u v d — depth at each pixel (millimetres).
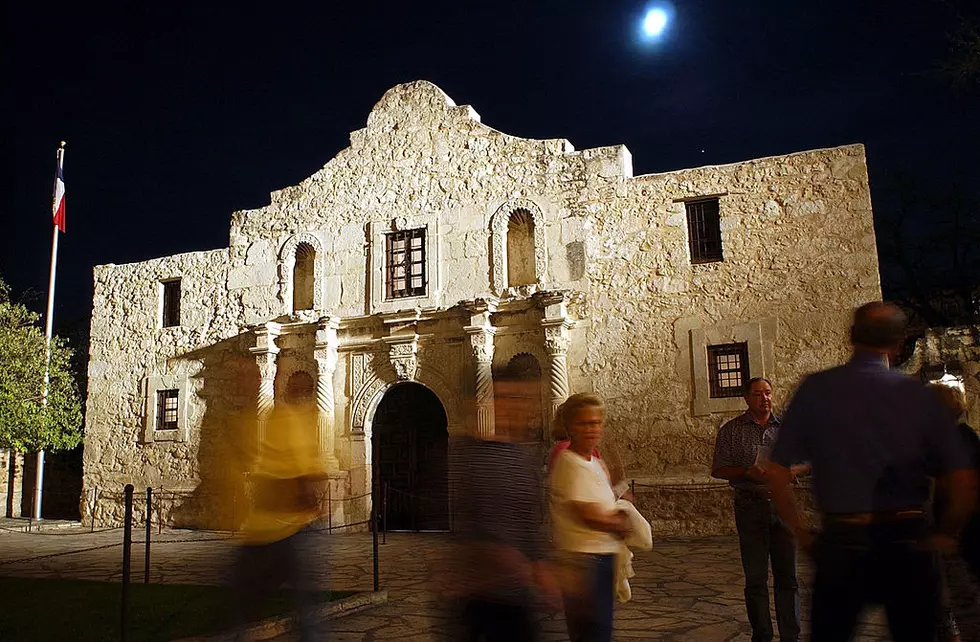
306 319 20234
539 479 4301
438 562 4223
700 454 16734
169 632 7477
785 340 16609
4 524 22047
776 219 17141
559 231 18609
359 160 20688
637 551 14070
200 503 20609
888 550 3680
